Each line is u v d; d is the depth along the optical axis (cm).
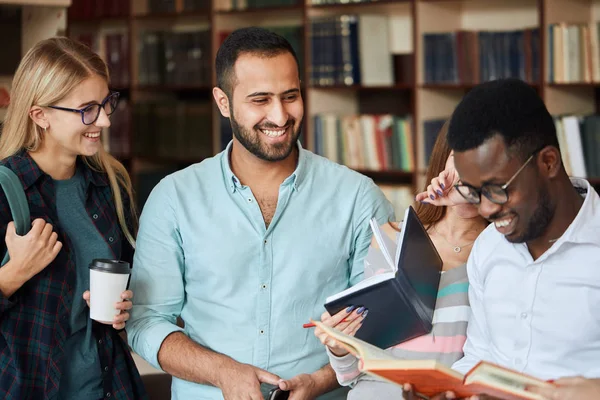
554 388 143
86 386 224
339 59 494
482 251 179
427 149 473
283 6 518
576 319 160
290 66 211
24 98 217
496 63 448
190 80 567
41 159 221
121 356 231
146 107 596
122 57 607
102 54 620
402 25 508
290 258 220
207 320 222
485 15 485
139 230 230
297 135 216
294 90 211
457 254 201
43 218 215
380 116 488
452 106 493
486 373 146
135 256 229
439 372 148
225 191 223
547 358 164
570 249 161
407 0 472
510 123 150
